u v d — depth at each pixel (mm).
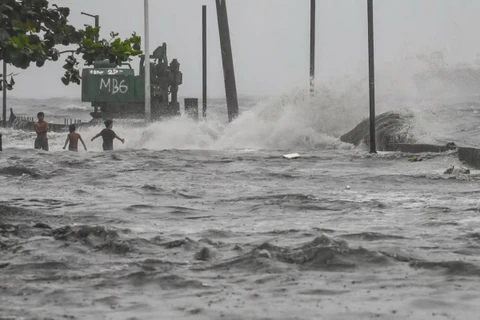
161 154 90188
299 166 78500
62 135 144000
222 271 27766
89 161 80188
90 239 33562
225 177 66938
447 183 61031
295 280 26203
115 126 149125
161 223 40500
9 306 22906
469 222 39938
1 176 65750
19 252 31188
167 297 23969
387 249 31125
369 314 21891
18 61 27594
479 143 99250
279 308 22547
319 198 51250
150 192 54812
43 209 45812
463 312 22141
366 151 98750
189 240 33312
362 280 26203
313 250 29844
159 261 29312
